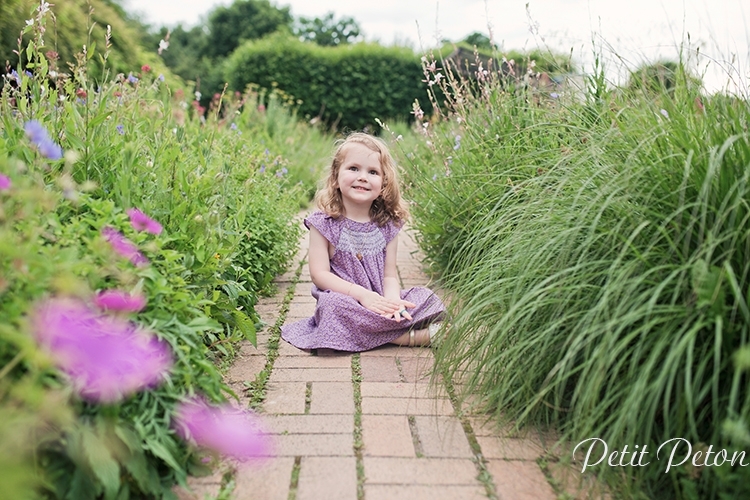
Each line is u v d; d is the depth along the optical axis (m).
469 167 3.43
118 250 1.56
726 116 1.79
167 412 1.51
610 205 1.75
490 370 1.94
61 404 1.25
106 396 1.37
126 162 2.10
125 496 1.41
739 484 1.35
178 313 1.70
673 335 1.50
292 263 4.16
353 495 1.53
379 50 13.62
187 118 4.41
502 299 1.95
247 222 3.26
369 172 2.81
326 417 1.93
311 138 9.21
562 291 1.76
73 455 1.29
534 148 2.99
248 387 2.13
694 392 1.43
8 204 1.43
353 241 2.84
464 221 3.37
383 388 2.16
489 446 1.78
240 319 2.28
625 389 1.47
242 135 4.96
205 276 2.13
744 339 1.37
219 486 1.56
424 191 3.81
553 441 1.81
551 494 1.57
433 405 2.03
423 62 3.95
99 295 1.51
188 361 1.65
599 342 1.63
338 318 2.51
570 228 1.82
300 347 2.52
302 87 13.66
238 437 1.66
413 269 4.08
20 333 1.17
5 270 1.33
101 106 2.38
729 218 1.54
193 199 2.29
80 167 2.12
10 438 1.13
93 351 1.29
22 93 2.25
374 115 13.71
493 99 3.66
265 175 4.20
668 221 1.55
